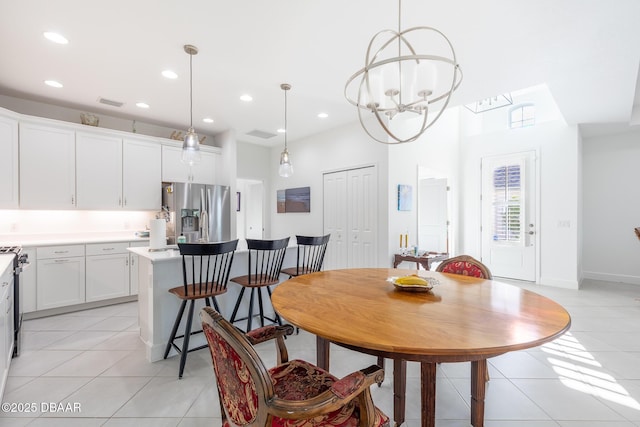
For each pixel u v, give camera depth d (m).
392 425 1.72
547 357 2.49
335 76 2.98
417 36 2.27
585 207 5.34
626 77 2.94
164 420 1.69
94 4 1.95
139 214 4.50
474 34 2.23
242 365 0.90
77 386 2.02
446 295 1.58
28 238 3.61
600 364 2.37
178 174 4.62
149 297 2.44
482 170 5.61
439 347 0.96
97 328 3.04
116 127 4.29
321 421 1.05
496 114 5.68
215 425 1.66
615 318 3.33
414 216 4.64
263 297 3.17
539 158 4.98
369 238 4.39
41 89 3.31
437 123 5.28
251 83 3.15
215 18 2.09
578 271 4.70
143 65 2.78
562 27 2.14
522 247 5.14
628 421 1.72
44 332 2.94
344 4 1.94
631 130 4.89
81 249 3.56
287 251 3.40
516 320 1.19
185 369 2.26
